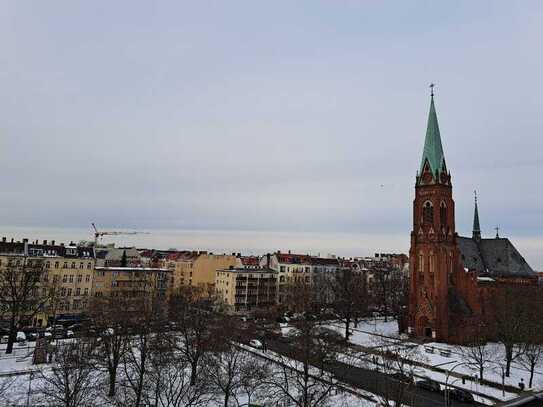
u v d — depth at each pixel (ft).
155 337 244.22
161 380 179.01
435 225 348.18
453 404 201.46
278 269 545.44
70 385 181.37
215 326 253.03
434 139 365.61
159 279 462.19
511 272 396.16
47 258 377.91
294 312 474.08
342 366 245.04
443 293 335.47
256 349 277.23
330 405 180.45
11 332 261.44
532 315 291.38
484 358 283.59
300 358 197.77
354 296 407.64
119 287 426.51
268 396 178.40
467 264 394.32
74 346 209.77
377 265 603.67
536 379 246.68
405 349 253.44
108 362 194.18
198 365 212.64
